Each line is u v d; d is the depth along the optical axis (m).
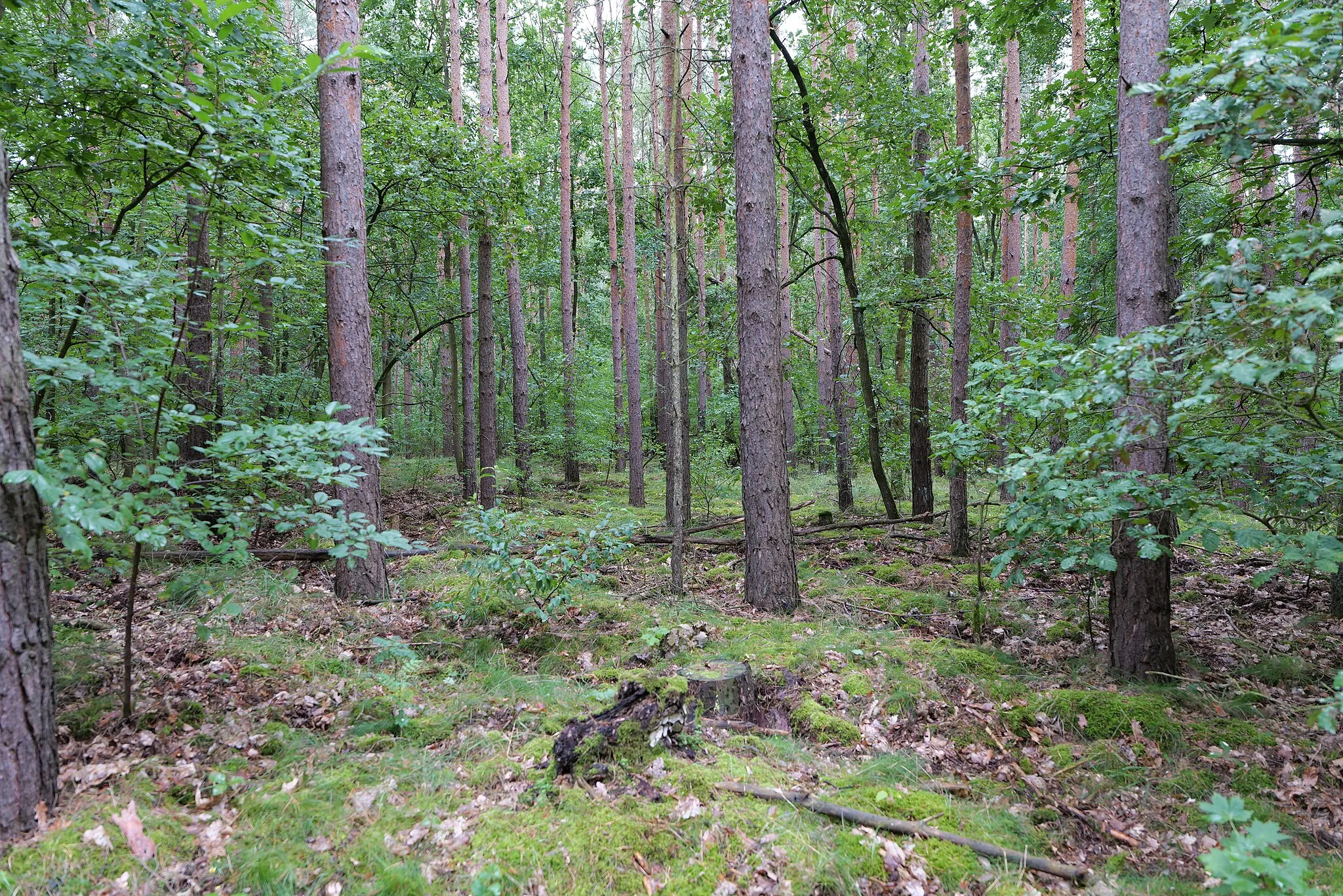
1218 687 4.03
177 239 6.02
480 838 2.71
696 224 11.41
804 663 4.46
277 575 5.86
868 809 2.96
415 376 17.73
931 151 9.75
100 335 3.39
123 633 4.45
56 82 4.13
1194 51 4.39
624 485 15.91
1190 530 3.40
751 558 5.77
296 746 3.33
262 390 8.31
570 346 15.76
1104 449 3.18
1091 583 4.57
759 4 5.45
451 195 9.15
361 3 14.22
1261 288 2.37
